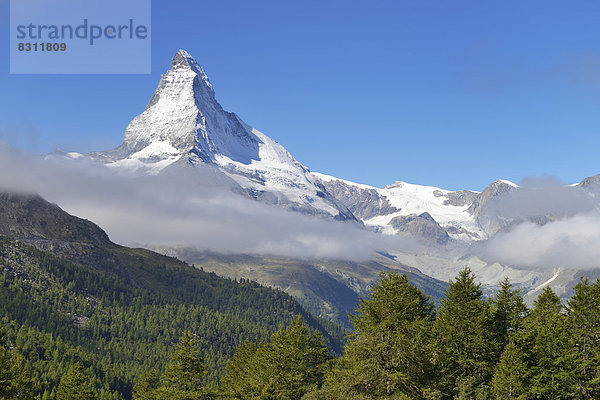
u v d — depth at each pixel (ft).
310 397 236.63
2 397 260.62
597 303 235.81
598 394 220.43
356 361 205.77
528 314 250.16
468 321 229.66
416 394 200.23
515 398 212.84
